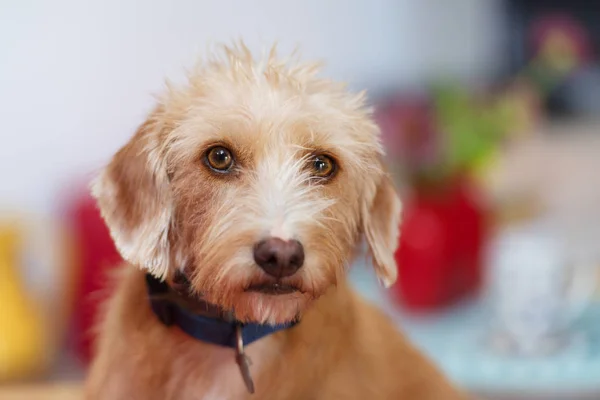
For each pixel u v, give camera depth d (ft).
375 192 6.02
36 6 12.72
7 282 10.37
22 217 12.25
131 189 5.51
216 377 5.57
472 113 10.52
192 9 13.78
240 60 5.85
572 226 14.92
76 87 13.12
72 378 10.53
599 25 27.12
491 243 10.59
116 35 13.26
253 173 5.29
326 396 5.69
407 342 6.63
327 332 5.74
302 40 15.37
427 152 10.03
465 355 8.49
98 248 10.19
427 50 20.07
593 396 9.24
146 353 5.50
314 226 5.14
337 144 5.59
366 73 16.93
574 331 8.98
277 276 5.01
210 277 5.16
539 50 24.91
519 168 17.67
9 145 12.80
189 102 5.49
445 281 9.91
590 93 27.43
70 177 12.92
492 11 24.44
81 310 10.57
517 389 8.11
